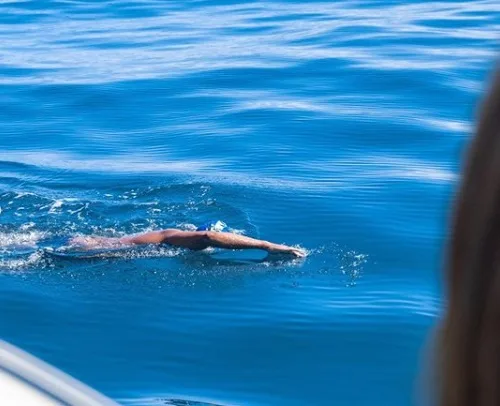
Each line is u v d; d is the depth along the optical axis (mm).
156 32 22641
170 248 10227
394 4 24844
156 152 13797
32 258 10094
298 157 13094
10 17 25625
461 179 1178
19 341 8172
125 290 9211
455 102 15562
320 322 8305
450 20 22234
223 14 24703
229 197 11648
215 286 9242
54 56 20453
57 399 1592
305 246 10203
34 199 11938
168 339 8109
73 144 14430
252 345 7934
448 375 1164
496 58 1173
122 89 17250
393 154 13094
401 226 10477
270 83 17203
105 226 11148
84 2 27547
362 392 7137
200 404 6930
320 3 25562
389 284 9109
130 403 6984
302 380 7328
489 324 1127
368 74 17297
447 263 1191
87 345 8039
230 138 14070
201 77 17766
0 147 14398
